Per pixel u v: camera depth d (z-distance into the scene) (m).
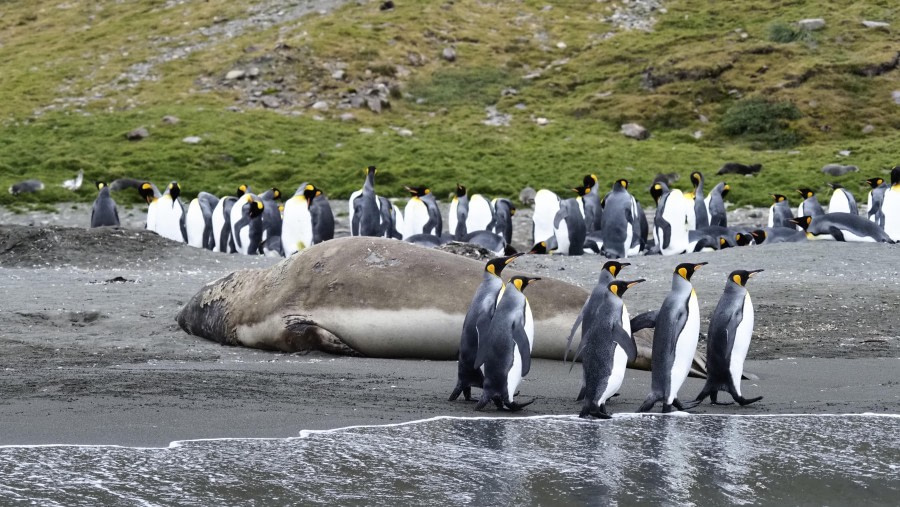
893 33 106.19
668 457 13.41
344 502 11.45
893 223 50.19
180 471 12.52
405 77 104.19
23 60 111.88
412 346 21.88
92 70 106.69
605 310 15.74
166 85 100.62
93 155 80.75
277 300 22.80
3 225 43.41
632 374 20.28
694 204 54.03
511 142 87.50
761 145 88.75
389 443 14.05
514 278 16.31
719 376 16.88
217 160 80.50
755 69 100.06
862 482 12.30
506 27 118.12
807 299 29.73
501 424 15.34
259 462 12.99
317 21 115.31
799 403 17.14
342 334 22.17
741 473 12.69
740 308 16.75
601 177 75.06
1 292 30.25
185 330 25.03
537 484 12.16
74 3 135.88
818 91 95.00
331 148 83.94
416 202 52.56
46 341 23.19
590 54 110.56
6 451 13.32
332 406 16.48
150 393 17.09
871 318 27.06
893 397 17.64
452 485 12.10
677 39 110.56
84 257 40.66
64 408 15.83
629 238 48.06
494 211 53.75
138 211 68.19
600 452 13.67
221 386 17.91
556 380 19.36
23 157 80.31
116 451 13.41
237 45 109.94
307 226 46.53
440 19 117.12
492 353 16.11
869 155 81.19
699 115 94.75
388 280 22.12
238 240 48.81
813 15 111.88
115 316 26.42
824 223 47.00
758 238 47.72
